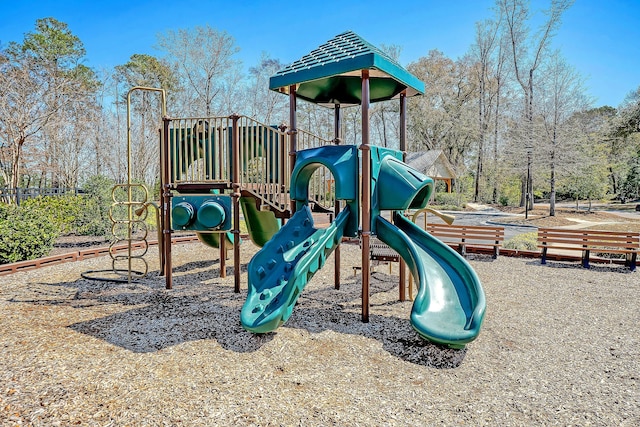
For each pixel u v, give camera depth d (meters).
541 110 24.03
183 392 3.01
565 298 5.93
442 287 4.39
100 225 12.01
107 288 6.42
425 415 2.75
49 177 31.97
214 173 6.79
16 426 2.49
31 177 30.80
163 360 3.60
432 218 21.56
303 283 4.32
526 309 5.36
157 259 9.21
